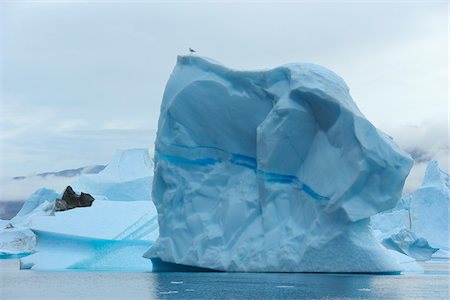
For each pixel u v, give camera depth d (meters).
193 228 47.72
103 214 61.34
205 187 48.47
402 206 107.12
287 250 44.16
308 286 36.38
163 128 50.31
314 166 44.75
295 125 44.97
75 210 62.12
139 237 59.31
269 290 34.41
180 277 43.66
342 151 43.59
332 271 43.69
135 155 94.81
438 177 98.44
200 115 48.75
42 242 59.97
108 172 93.88
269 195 45.56
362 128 43.22
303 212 45.03
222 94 48.06
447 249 93.12
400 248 84.62
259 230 45.81
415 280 43.25
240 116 47.78
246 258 45.19
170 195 49.44
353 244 43.22
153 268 52.16
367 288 35.84
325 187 43.81
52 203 94.81
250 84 47.16
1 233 99.94
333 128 43.94
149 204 63.53
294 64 46.00
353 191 43.16
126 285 39.00
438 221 95.94
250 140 47.91
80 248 58.47
